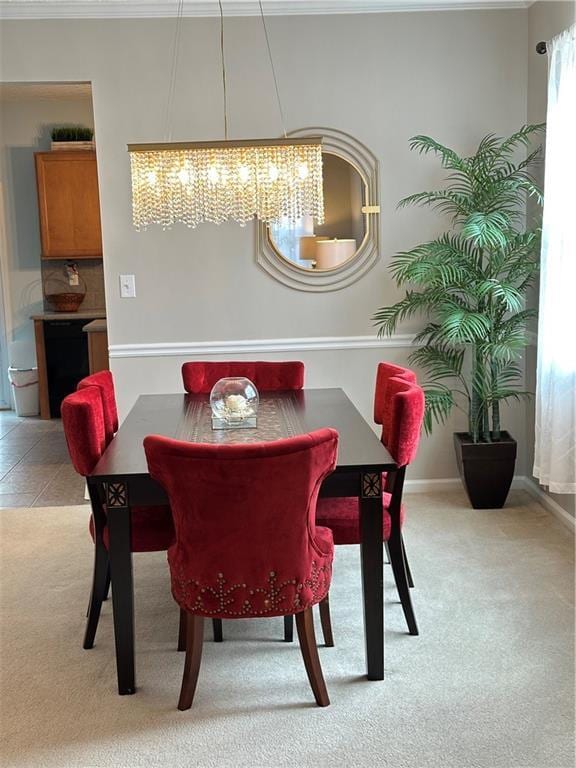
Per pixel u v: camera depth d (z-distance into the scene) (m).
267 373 4.12
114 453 2.80
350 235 4.62
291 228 4.59
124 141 4.49
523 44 4.53
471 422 4.50
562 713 2.51
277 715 2.54
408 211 4.61
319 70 4.49
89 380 3.37
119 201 4.54
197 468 2.29
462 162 4.32
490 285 4.12
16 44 4.39
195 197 3.54
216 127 4.50
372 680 2.73
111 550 2.62
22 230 7.67
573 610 3.22
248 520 2.36
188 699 2.59
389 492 3.05
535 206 4.48
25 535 4.28
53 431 6.94
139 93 4.46
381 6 4.44
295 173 3.47
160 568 3.80
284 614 2.48
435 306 4.63
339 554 3.92
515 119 4.57
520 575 3.57
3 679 2.81
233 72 4.47
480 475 4.41
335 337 4.69
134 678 2.70
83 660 2.94
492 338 4.31
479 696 2.62
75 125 7.55
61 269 7.71
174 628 3.18
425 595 3.38
